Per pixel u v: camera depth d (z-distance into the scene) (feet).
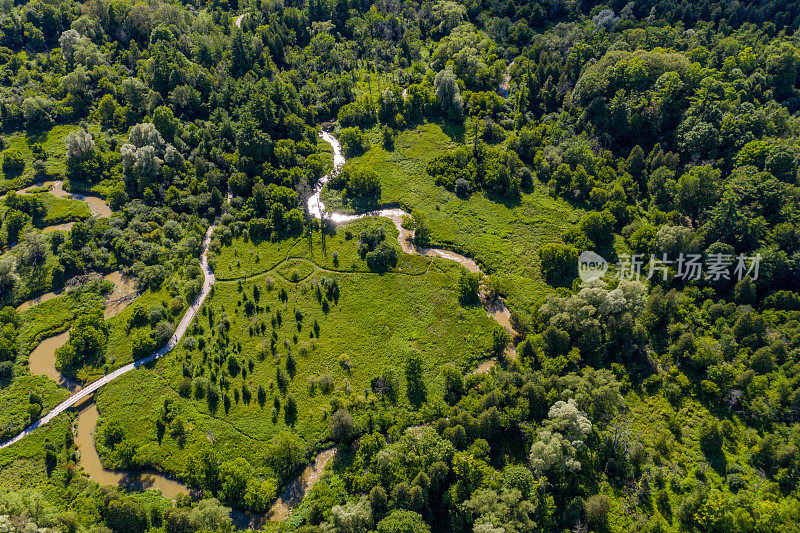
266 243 442.50
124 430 323.37
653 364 364.99
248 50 618.44
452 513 287.69
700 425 331.16
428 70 618.85
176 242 439.22
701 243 409.08
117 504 277.64
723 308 379.35
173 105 540.11
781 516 274.16
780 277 389.80
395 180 504.02
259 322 383.45
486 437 318.45
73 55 571.28
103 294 392.68
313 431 327.88
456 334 384.47
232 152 515.50
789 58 524.93
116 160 481.05
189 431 324.19
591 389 328.90
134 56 590.14
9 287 384.47
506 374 340.39
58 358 349.82
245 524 289.94
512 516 272.92
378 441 315.37
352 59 654.53
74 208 444.96
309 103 585.63
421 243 449.89
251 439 323.57
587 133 532.73
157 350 364.79
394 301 404.16
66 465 304.91
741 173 431.43
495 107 575.38
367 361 366.02
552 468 300.40
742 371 347.56
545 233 459.73
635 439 322.96
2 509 264.31
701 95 492.13
